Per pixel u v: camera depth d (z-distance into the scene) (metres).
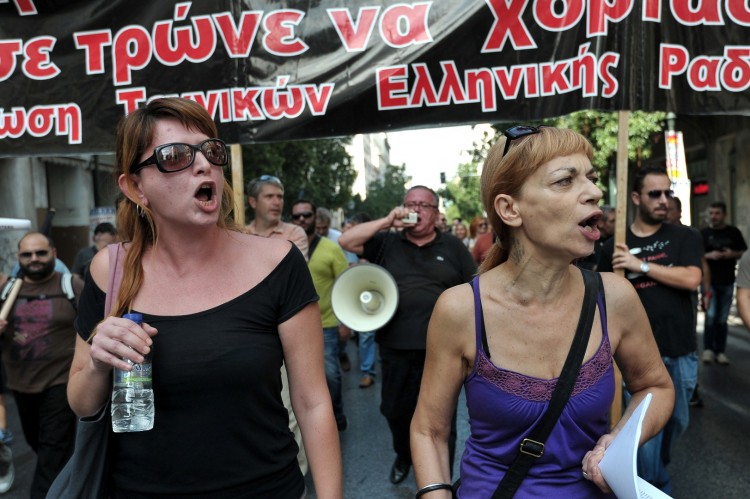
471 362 1.78
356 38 3.80
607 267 3.88
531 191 1.67
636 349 1.82
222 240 1.73
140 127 1.62
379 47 3.79
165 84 3.87
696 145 18.27
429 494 1.80
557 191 1.64
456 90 3.76
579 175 1.66
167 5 3.84
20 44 3.91
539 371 1.71
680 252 3.69
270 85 3.84
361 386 7.14
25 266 4.12
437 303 1.82
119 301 1.63
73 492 1.61
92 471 1.62
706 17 3.58
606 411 1.72
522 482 1.68
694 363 3.66
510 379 1.70
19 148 3.95
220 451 1.57
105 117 3.90
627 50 3.58
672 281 3.57
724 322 7.46
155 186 1.61
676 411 3.62
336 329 5.47
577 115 13.77
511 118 3.72
